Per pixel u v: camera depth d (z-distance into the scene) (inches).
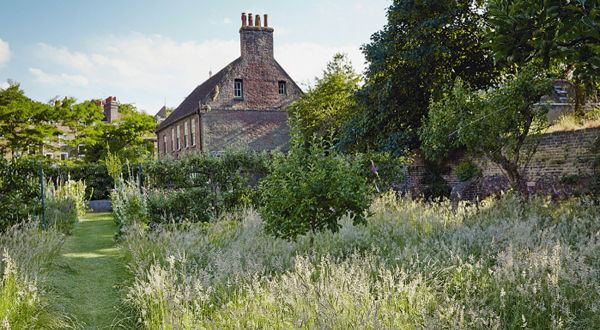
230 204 454.0
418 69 669.3
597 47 192.7
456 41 669.9
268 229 288.4
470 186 624.7
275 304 195.2
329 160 283.6
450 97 510.9
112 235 446.9
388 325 168.6
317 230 301.3
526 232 294.0
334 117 1068.5
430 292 210.5
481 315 185.8
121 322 206.1
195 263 271.7
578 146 492.4
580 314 185.3
